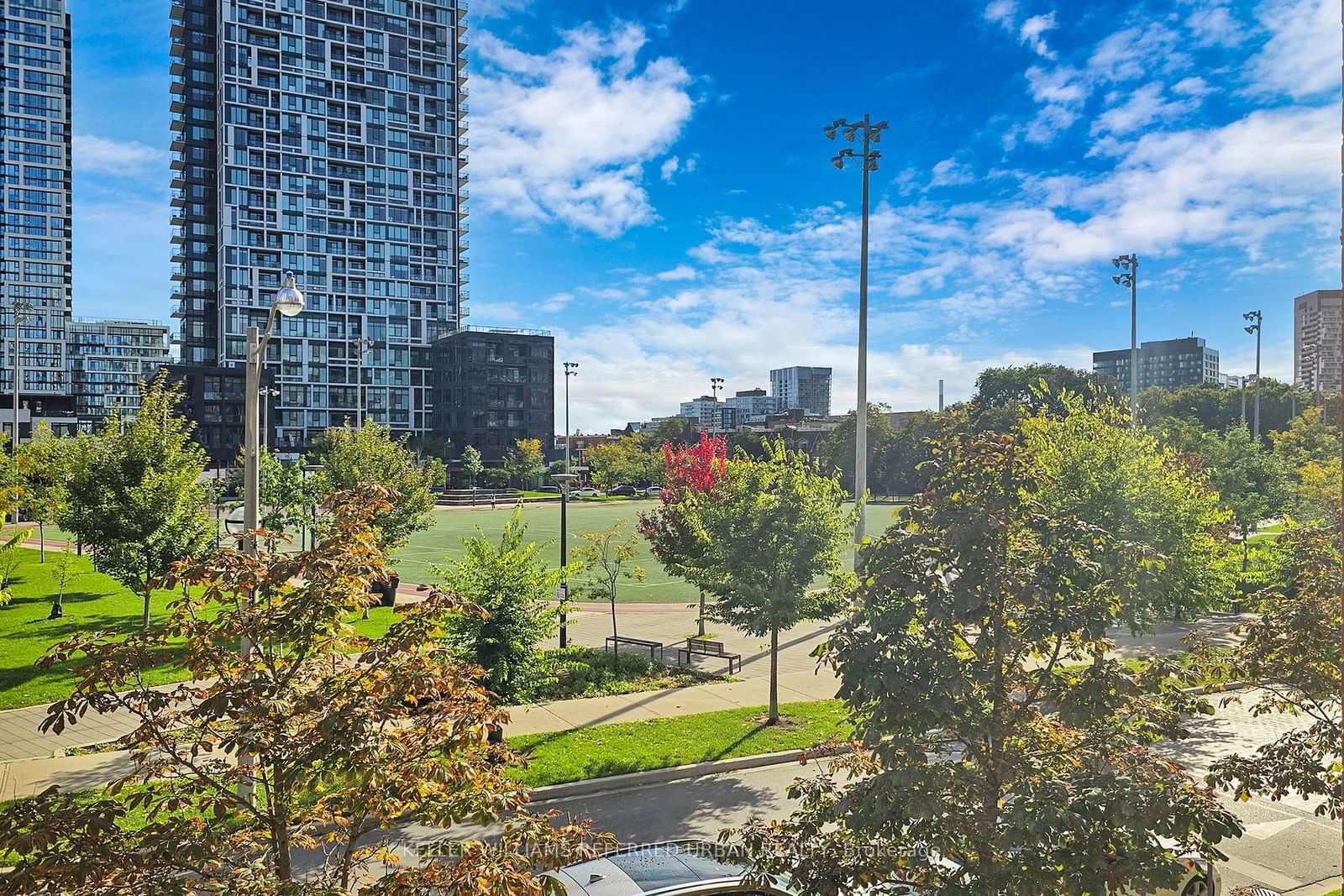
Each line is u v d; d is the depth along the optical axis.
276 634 4.86
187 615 5.19
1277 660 7.82
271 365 119.19
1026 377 80.00
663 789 12.29
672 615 27.39
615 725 14.90
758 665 20.19
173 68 124.06
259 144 120.94
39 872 4.16
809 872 5.61
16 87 185.25
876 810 5.26
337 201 126.88
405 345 129.50
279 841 4.82
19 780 11.52
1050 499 14.93
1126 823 4.82
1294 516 32.25
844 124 25.64
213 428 104.25
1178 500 16.06
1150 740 5.87
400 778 4.68
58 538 47.00
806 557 14.96
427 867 4.90
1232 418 76.00
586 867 7.02
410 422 129.62
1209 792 5.46
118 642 4.92
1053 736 6.08
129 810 4.64
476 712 4.95
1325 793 6.83
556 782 12.09
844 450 87.00
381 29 130.62
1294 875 9.91
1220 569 17.70
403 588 31.48
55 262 187.75
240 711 4.82
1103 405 19.36
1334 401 37.50
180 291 119.81
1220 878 8.89
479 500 88.31
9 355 180.62
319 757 4.52
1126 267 40.62
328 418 123.31
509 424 123.81
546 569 16.83
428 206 134.25
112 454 19.78
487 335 122.62
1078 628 5.54
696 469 21.61
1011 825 4.91
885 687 5.30
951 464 5.98
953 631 5.60
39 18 187.00
